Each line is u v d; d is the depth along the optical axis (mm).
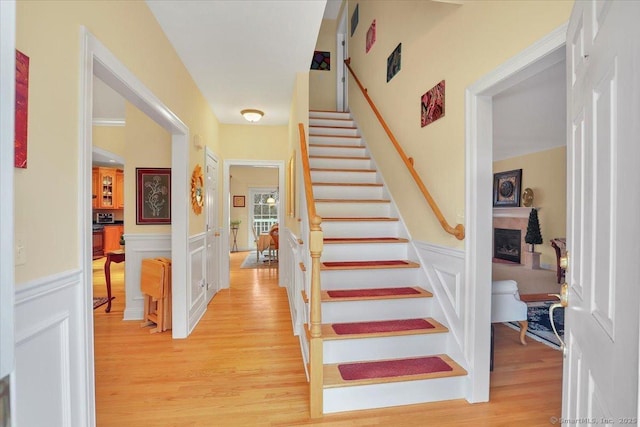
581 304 880
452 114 2182
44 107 1146
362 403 1918
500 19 1719
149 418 1829
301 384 2197
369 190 3615
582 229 889
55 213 1201
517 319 2750
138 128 3553
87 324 1369
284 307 4004
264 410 1906
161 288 3146
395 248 2912
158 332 3152
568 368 1000
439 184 2350
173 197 3004
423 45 2625
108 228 8008
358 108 4797
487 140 1949
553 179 5727
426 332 2197
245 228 10109
